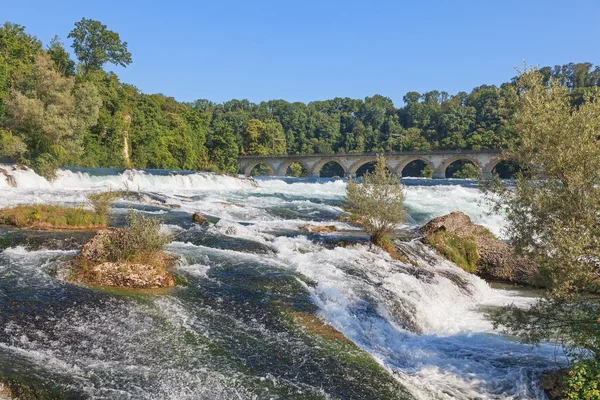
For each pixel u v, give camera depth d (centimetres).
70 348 730
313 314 1004
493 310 1365
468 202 3366
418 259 1722
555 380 822
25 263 1174
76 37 7544
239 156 11656
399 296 1242
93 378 648
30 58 6056
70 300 932
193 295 1048
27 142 4241
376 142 18300
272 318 955
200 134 10956
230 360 757
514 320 927
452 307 1363
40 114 4159
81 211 1812
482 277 1866
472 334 1117
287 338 870
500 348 1013
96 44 7688
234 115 17725
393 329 1073
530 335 891
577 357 838
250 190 4125
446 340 1070
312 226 2059
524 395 798
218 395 652
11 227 1608
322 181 6353
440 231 1952
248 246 1542
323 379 737
